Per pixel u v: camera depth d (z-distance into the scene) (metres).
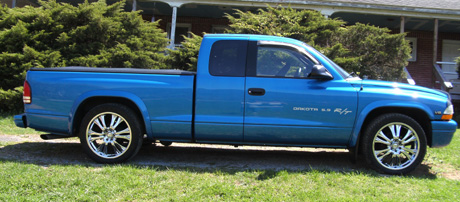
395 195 3.37
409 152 4.15
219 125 4.16
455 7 12.79
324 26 9.60
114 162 4.25
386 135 4.22
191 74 4.24
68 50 8.59
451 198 3.32
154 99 4.20
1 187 3.19
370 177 3.93
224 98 4.14
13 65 7.99
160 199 3.08
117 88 4.22
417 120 4.42
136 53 8.89
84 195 3.08
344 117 4.11
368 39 9.27
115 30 9.23
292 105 4.11
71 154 4.79
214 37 4.36
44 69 4.39
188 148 5.55
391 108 4.22
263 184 3.53
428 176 4.18
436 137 4.17
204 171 4.00
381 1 12.89
